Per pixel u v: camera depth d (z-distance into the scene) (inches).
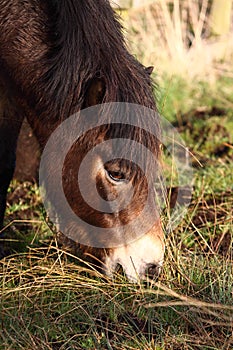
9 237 228.8
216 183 268.8
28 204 260.4
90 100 169.0
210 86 393.7
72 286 182.7
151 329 167.6
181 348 161.3
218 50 427.8
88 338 164.4
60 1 178.9
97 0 177.6
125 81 169.3
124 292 177.2
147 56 392.8
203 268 189.6
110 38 174.7
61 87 175.6
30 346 158.6
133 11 420.2
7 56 187.2
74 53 174.4
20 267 196.1
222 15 440.5
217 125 341.7
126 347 161.8
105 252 181.6
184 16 440.5
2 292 176.9
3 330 165.2
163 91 358.6
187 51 430.3
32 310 173.3
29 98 186.7
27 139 271.1
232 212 235.5
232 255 205.5
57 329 168.4
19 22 183.9
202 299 176.2
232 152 308.7
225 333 167.6
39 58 181.8
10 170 213.5
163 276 184.1
